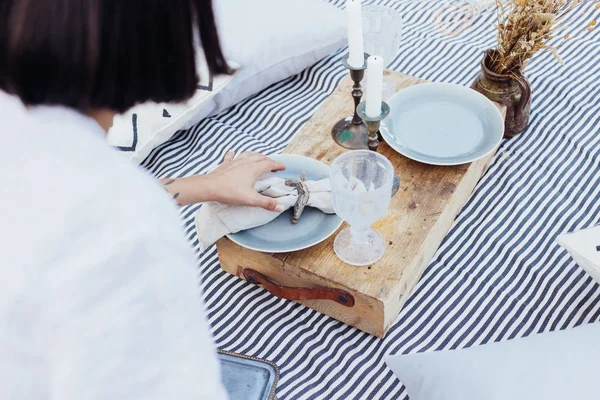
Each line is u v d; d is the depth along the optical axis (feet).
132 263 1.61
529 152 5.24
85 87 1.75
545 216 4.73
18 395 1.64
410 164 4.44
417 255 3.86
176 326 1.67
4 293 1.54
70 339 1.55
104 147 1.81
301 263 3.83
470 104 4.72
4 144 1.72
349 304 3.79
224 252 4.19
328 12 6.09
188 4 1.78
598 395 2.86
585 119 5.49
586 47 6.29
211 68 2.10
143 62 1.78
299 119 5.84
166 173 5.48
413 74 6.15
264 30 5.74
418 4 7.04
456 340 4.02
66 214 1.61
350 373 3.92
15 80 1.71
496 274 4.37
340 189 3.29
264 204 3.83
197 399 1.66
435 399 3.19
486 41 6.53
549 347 3.15
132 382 1.59
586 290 4.20
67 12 1.62
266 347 4.10
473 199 4.90
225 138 5.65
